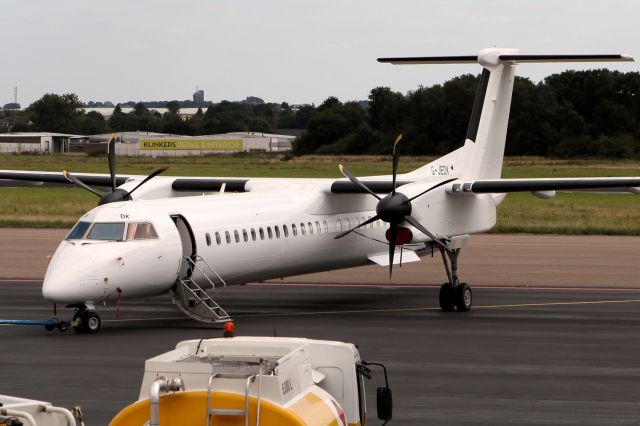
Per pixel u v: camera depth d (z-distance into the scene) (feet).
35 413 48.26
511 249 243.40
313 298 171.12
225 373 47.96
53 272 125.29
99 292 125.39
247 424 45.98
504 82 181.57
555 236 276.82
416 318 147.13
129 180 171.53
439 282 192.85
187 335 128.98
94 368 106.83
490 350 119.65
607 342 125.80
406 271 207.62
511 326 139.13
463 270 207.41
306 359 51.21
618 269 207.10
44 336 127.85
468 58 178.70
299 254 153.17
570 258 225.56
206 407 46.80
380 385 100.07
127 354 114.83
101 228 130.72
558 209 365.40
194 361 51.70
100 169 597.93
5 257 221.25
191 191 173.68
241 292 178.81
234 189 169.17
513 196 437.99
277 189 162.09
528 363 111.75
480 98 180.14
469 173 177.78
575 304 162.61
